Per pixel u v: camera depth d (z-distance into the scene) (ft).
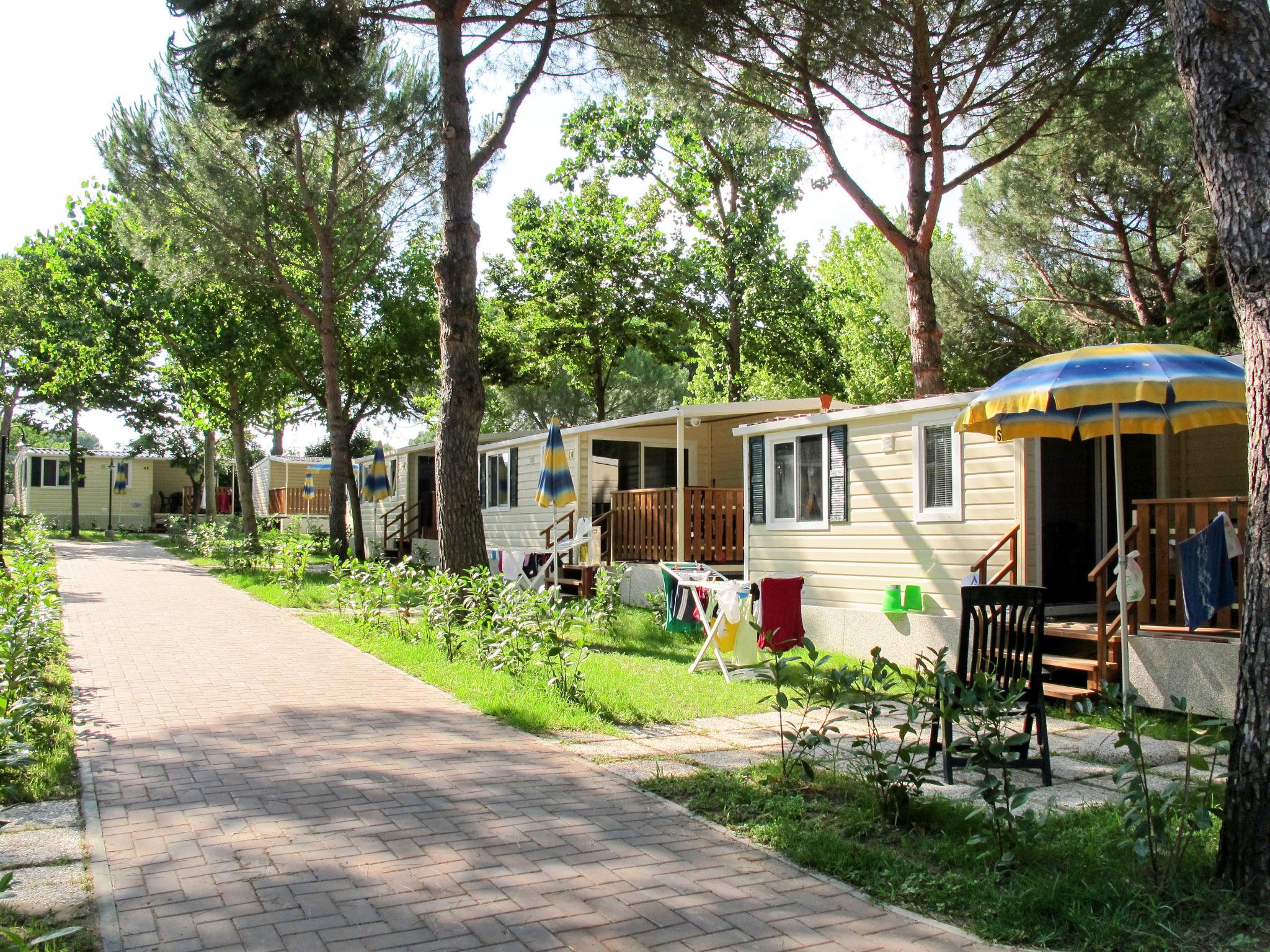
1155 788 18.70
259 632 39.09
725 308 82.89
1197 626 24.89
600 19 40.06
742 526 49.80
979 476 33.40
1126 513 33.78
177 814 15.67
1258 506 12.59
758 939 11.50
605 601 40.22
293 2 34.42
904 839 15.02
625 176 80.33
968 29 41.01
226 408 91.66
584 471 56.44
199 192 61.87
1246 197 12.88
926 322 44.98
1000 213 64.75
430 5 37.91
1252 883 12.24
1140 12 39.45
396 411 91.50
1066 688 27.35
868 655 36.42
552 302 84.48
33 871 13.08
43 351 100.63
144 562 78.54
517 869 13.56
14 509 158.10
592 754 20.70
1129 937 11.58
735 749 21.34
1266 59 13.01
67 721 22.17
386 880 13.00
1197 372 21.12
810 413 43.73
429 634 35.27
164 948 10.80
